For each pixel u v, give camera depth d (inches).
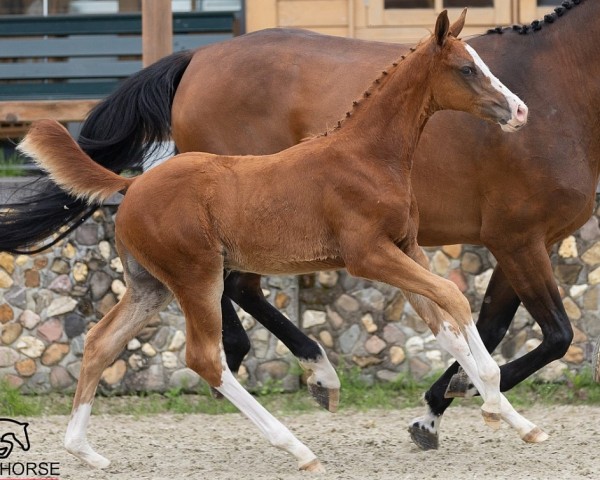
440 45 327.3
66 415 475.5
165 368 511.8
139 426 450.3
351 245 325.1
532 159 359.6
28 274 514.9
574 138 363.6
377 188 323.9
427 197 375.2
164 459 374.0
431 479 329.1
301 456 335.0
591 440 394.0
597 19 369.1
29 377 514.3
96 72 631.2
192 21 631.8
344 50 397.1
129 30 628.1
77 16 628.1
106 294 514.3
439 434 414.0
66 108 533.0
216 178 338.0
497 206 365.7
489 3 626.2
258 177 335.6
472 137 366.3
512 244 367.2
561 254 507.2
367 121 330.6
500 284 387.2
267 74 401.7
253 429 442.6
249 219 333.4
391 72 332.8
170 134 430.6
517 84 369.1
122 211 345.4
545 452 373.1
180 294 340.5
